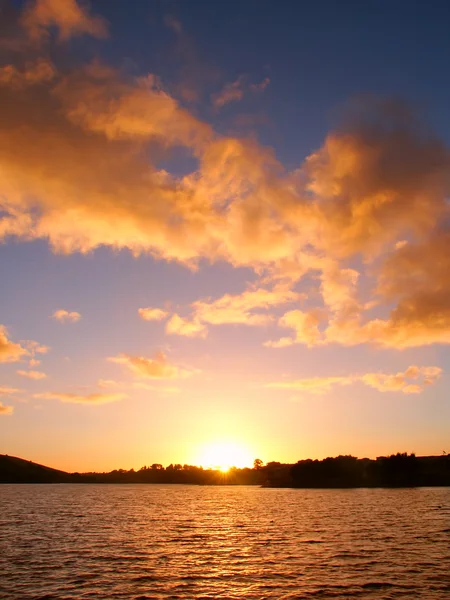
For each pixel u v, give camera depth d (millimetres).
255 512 122562
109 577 42938
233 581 41281
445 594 36375
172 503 171750
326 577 42281
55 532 77875
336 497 190375
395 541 63562
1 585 40125
